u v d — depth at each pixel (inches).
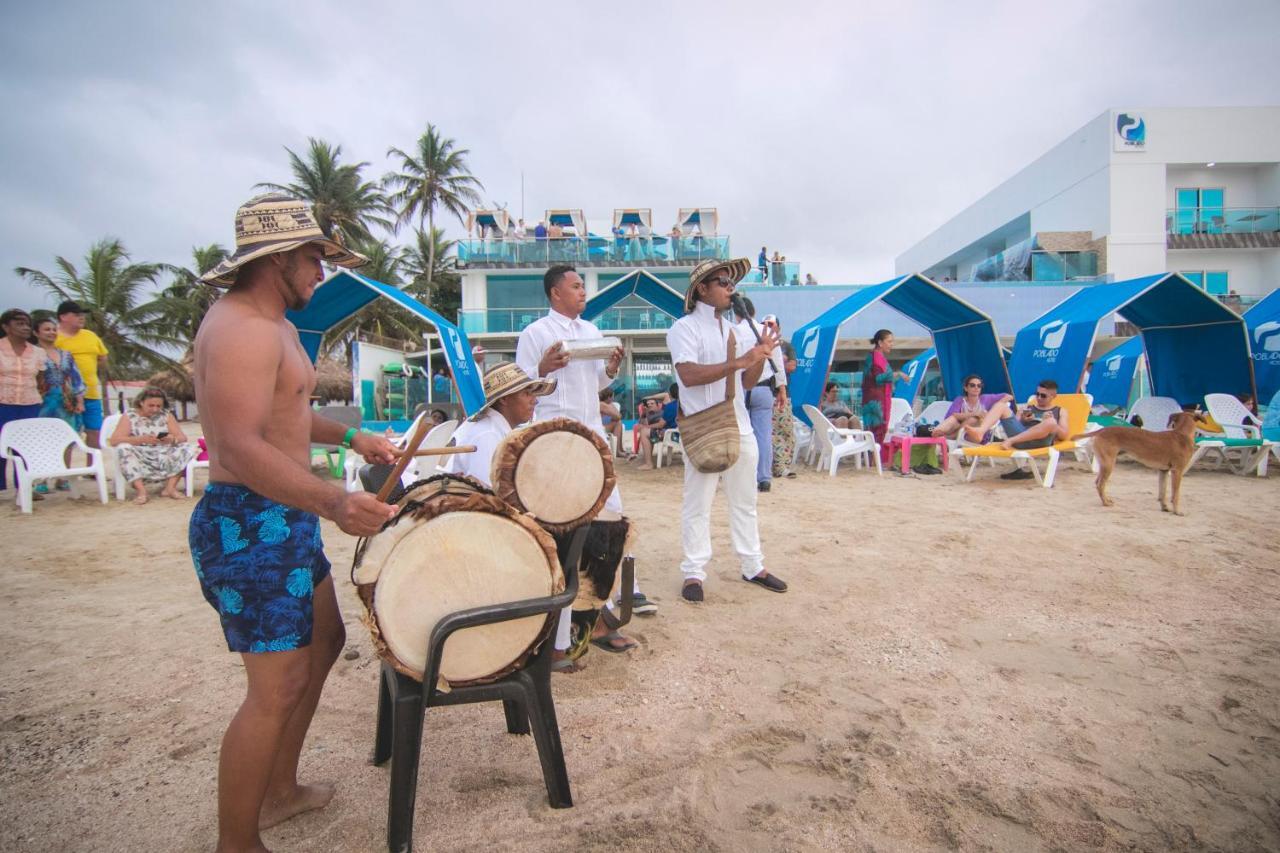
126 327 1250.0
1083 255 957.8
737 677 124.3
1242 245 979.9
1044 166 1096.2
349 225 1398.9
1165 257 964.0
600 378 155.3
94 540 228.7
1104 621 150.0
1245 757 97.3
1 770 95.0
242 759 71.9
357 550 78.3
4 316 286.8
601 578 108.4
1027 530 233.6
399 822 76.2
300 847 80.1
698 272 164.1
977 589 171.8
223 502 72.4
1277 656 130.8
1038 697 115.7
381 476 128.4
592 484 87.2
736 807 87.1
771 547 213.6
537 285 1108.5
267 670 72.4
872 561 197.2
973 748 100.2
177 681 122.5
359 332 1391.5
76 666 128.6
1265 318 471.5
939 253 1423.5
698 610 159.0
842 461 432.8
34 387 291.7
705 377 155.3
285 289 75.5
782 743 102.2
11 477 327.3
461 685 79.1
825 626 148.4
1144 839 80.7
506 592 77.5
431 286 1451.8
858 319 900.0
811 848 79.6
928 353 647.1
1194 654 132.3
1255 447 365.4
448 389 734.5
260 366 67.6
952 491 317.1
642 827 83.2
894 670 126.6
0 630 146.5
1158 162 969.5
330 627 86.6
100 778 93.4
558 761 85.8
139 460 303.7
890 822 84.1
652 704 114.5
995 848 79.4
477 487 82.4
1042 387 346.3
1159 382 494.9
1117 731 104.6
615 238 1088.8
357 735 105.4
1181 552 203.9
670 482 366.3
